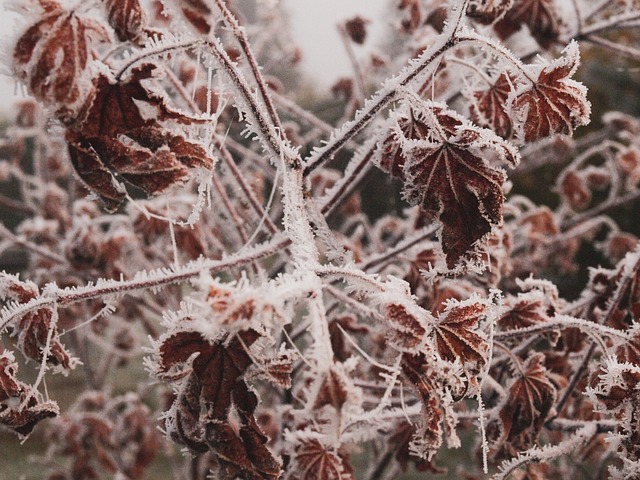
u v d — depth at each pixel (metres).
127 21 0.37
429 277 0.39
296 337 0.63
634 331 0.44
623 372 0.40
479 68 0.50
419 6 0.72
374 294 0.35
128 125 0.36
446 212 0.38
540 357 0.50
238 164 1.00
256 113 0.38
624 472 0.40
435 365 0.35
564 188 0.96
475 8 0.46
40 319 0.40
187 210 0.75
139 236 0.70
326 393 0.30
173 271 0.40
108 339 1.15
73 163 0.37
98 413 1.06
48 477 1.08
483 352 0.37
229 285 0.31
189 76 0.62
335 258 0.41
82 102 0.35
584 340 0.57
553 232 0.89
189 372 0.36
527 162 1.13
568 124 0.39
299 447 0.46
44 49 0.35
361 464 1.14
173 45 0.36
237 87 0.38
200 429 0.37
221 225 0.76
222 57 0.37
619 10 0.66
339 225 1.32
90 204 0.90
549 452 0.46
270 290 0.31
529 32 0.58
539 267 1.02
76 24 0.35
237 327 0.30
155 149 0.37
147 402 1.33
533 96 0.39
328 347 0.31
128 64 0.36
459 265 0.38
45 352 0.38
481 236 0.38
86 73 0.35
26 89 0.35
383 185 1.28
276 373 0.35
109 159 0.37
